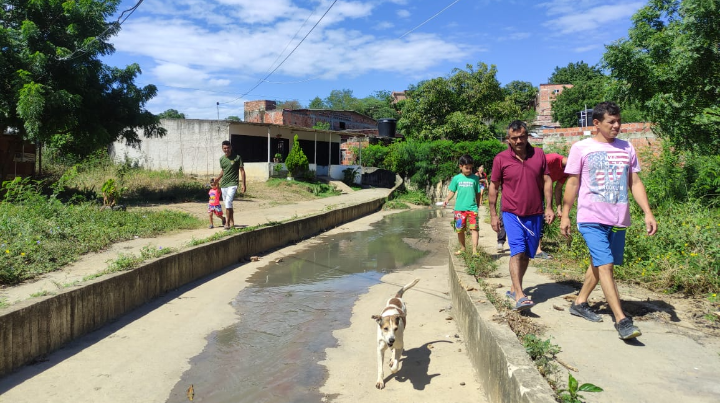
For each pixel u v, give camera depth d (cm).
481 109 3297
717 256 525
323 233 1533
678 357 369
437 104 3347
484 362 419
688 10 848
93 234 927
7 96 1316
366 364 513
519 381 307
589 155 433
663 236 632
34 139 1382
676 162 916
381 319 449
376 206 2336
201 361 518
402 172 3170
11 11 1427
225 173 1148
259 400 435
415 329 606
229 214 1142
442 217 2067
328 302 746
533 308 493
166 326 620
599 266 421
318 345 568
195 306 709
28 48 1357
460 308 582
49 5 1408
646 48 955
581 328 434
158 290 749
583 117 2328
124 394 441
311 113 3631
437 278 900
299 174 2611
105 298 618
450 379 456
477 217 828
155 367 499
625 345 394
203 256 893
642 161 997
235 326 632
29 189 1159
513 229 484
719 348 384
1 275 621
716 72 861
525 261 499
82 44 1414
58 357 511
